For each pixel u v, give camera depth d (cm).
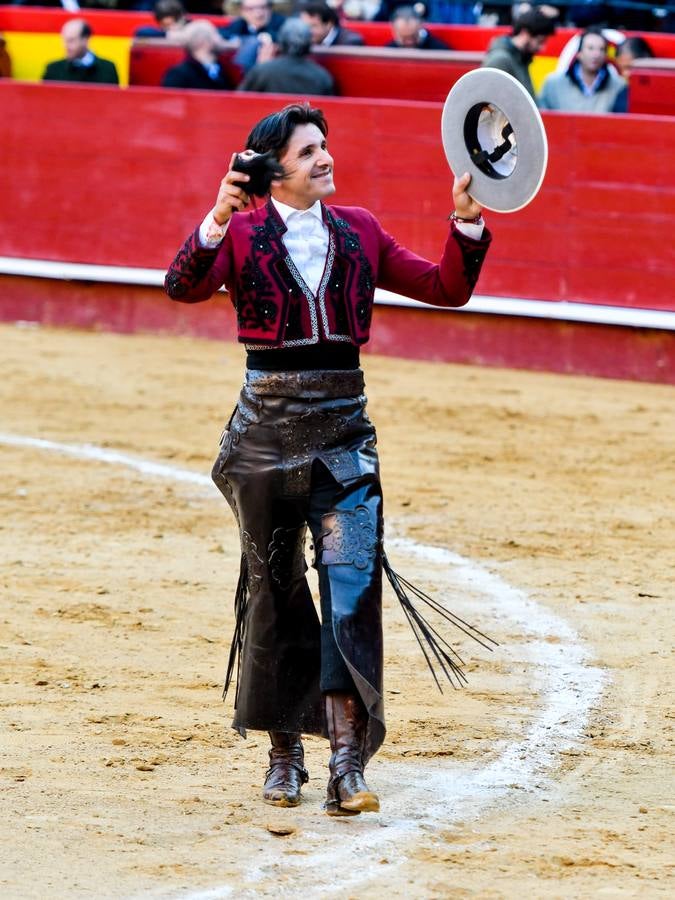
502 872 1218
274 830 1291
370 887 1188
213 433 3047
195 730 1562
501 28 4556
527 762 1478
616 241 3597
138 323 4162
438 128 3772
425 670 1750
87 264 4216
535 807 1366
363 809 1262
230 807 1358
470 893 1177
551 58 4481
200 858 1243
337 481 1311
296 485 1323
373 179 3853
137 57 4431
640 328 3572
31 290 4284
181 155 4078
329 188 1328
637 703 1653
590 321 3609
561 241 3650
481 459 2842
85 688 1680
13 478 2675
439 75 4025
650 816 1348
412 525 2395
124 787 1403
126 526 2384
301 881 1199
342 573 1297
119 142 4141
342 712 1297
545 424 3134
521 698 1664
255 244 1322
